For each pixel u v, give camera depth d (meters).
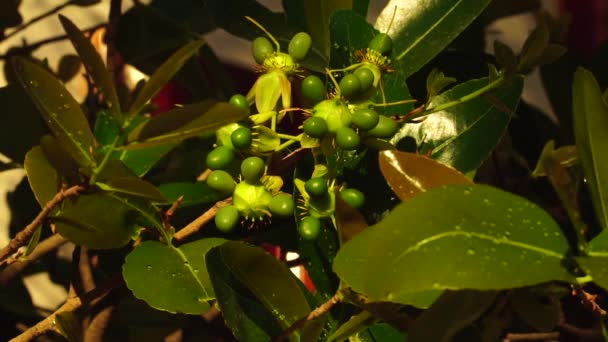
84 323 0.67
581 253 0.49
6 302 0.74
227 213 0.55
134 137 0.51
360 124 0.55
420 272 0.47
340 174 0.60
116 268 0.69
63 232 0.56
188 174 0.72
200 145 0.72
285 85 0.56
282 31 0.68
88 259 0.67
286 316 0.55
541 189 0.73
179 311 0.55
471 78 0.70
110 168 0.54
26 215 0.73
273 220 0.64
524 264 0.48
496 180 0.73
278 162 0.58
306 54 0.57
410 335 0.50
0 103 0.72
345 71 0.61
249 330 0.56
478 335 0.55
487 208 0.49
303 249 0.59
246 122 0.56
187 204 0.63
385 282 0.47
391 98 0.62
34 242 0.57
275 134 0.56
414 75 0.69
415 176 0.53
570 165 0.61
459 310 0.49
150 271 0.56
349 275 0.48
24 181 0.73
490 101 0.60
